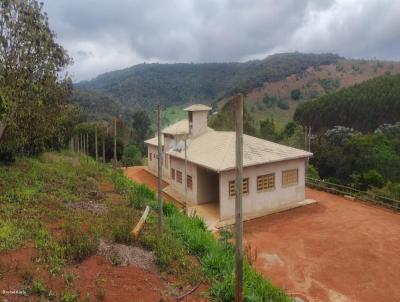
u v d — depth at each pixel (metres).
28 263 7.37
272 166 20.22
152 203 15.24
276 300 8.52
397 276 12.23
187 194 22.72
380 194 23.25
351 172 32.12
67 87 17.78
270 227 17.53
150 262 8.71
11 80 14.59
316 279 12.06
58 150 30.75
